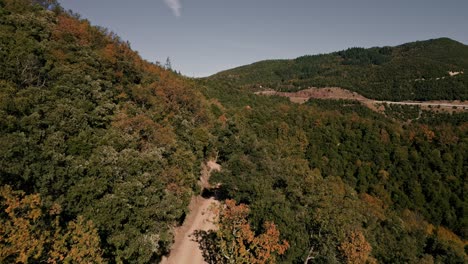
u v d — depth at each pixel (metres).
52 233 18.89
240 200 44.59
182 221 40.75
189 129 56.09
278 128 102.75
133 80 59.84
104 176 24.95
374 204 77.00
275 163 61.50
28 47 38.44
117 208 23.08
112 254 24.58
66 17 59.19
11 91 29.41
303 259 32.53
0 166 18.80
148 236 25.55
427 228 74.12
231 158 54.31
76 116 31.77
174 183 33.31
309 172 72.31
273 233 27.81
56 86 35.44
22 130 25.03
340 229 34.59
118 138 33.00
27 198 16.95
